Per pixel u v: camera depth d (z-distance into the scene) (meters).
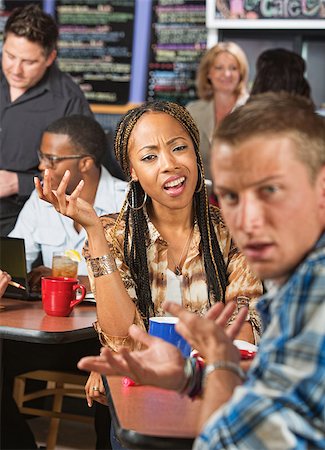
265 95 1.31
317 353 1.18
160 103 2.43
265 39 5.68
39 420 4.22
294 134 1.25
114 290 2.26
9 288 3.13
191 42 5.96
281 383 1.19
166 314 2.41
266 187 1.25
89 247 2.29
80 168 3.61
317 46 5.63
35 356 3.39
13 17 4.52
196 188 2.45
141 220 2.44
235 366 1.43
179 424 1.64
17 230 3.65
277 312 1.25
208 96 5.02
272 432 1.17
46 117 4.65
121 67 6.04
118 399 1.81
